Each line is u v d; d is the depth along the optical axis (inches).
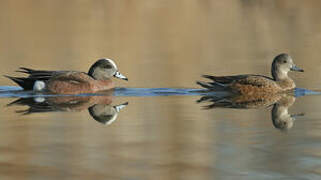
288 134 513.3
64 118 585.0
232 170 412.8
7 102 669.9
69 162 435.5
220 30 1304.1
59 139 500.7
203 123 559.2
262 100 684.1
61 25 1353.3
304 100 681.0
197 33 1266.0
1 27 1331.2
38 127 543.8
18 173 409.4
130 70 885.2
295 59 975.0
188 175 402.9
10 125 551.5
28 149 470.6
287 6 1600.6
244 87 727.7
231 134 515.5
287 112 610.2
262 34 1243.8
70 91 725.3
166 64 933.2
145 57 1000.9
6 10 1561.3
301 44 1123.3
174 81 796.6
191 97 700.7
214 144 482.0
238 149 466.3
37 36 1220.5
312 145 474.0
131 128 542.3
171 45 1123.9
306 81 808.9
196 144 482.6
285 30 1289.4
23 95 714.8
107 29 1309.1
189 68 896.9
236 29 1311.5
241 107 637.9
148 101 677.3
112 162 434.6
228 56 1008.9
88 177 400.5
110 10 1550.2
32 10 1572.3
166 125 552.4
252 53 1034.1
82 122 566.9
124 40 1179.3
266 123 556.4
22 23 1384.1
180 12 1533.0
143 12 1525.6
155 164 429.1
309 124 550.9
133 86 770.2
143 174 406.0
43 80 733.9
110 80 751.7
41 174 406.0
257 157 442.9
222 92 735.1
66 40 1170.0
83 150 467.5
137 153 457.7
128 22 1402.6
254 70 873.5
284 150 459.8
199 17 1476.4
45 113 606.9
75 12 1534.2
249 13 1519.4
